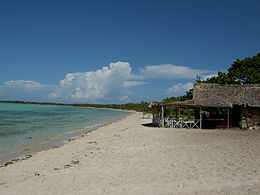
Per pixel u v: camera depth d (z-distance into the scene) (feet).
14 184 27.50
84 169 32.04
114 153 40.81
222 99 82.74
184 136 59.52
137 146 46.55
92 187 25.57
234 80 130.00
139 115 197.57
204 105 79.97
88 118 152.87
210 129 79.77
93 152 42.55
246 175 28.27
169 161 34.50
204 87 88.43
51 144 55.36
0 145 53.52
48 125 98.63
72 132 78.02
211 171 29.84
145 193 23.71
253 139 54.49
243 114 82.64
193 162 33.86
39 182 27.71
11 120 115.14
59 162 36.60
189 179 27.17
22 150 48.49
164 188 24.79
